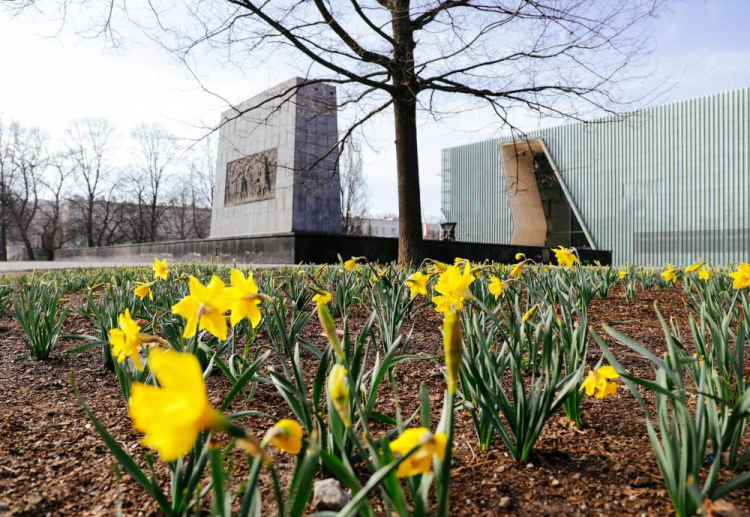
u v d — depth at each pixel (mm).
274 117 21453
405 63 11352
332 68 10977
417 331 4750
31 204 59406
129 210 53094
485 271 5711
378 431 2377
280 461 2090
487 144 50250
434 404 2793
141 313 4410
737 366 2297
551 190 50312
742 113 37906
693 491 1150
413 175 11555
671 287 7684
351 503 967
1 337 4816
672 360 1772
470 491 1835
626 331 4734
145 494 1854
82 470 2059
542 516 1659
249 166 22922
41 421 2613
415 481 1327
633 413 2602
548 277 5797
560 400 2027
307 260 17766
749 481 1438
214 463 1052
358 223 45625
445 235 31484
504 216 48625
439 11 11453
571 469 1985
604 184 44250
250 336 3363
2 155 48312
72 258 38562
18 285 8023
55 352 4176
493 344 3207
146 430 692
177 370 706
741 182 37656
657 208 41438
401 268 7012
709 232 38938
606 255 31594
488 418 2146
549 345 2295
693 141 40000
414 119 11641
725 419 1865
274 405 2797
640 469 1961
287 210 20219
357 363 1939
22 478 1988
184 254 24047
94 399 3008
